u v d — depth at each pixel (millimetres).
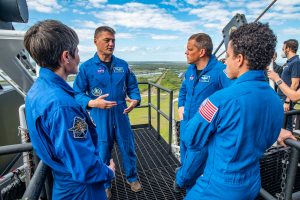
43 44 870
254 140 979
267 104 962
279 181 1656
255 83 960
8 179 2111
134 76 2324
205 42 1911
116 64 2129
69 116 859
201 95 2012
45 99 861
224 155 1023
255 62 935
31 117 901
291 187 1167
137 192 2357
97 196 1098
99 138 2148
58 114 837
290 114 1521
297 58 3289
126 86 2297
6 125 2609
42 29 881
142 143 3625
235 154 988
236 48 958
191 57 1975
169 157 3131
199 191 1142
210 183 1086
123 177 2650
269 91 986
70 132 855
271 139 1043
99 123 2109
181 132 2176
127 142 2268
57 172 1021
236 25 1967
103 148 2164
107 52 2016
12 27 2139
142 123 4348
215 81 1961
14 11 1763
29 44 898
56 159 967
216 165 1067
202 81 1999
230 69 1031
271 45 919
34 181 911
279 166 1646
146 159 3076
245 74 972
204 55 1955
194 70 2080
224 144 1014
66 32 919
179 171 1883
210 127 1030
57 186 1040
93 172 916
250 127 946
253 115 938
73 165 870
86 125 922
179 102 2400
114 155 3260
